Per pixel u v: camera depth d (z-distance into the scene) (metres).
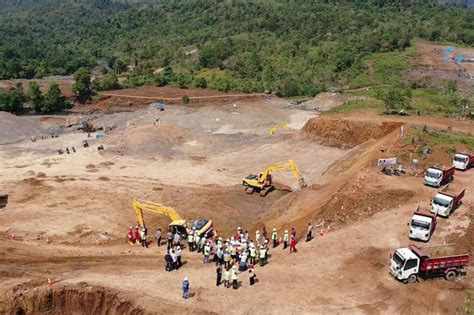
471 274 34.81
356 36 153.50
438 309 31.25
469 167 53.94
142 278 35.81
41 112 106.31
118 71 168.00
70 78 141.12
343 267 36.16
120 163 69.06
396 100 80.19
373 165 53.66
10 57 168.12
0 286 35.38
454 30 162.88
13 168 66.19
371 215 43.50
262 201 56.28
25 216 50.50
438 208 42.19
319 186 55.09
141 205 46.38
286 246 39.97
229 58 154.75
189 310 31.33
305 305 31.64
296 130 88.38
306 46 153.25
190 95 121.19
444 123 70.00
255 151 75.38
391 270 34.59
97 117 104.69
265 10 198.88
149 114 104.19
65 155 72.31
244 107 107.06
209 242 39.38
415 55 137.75
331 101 108.25
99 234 46.56
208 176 64.56
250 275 34.06
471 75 121.00
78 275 36.81
